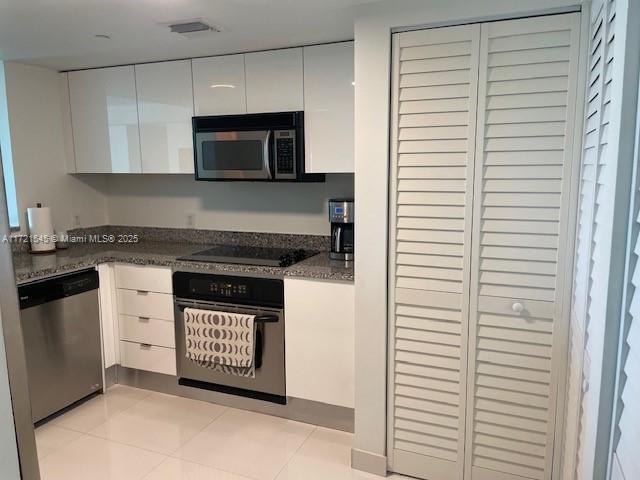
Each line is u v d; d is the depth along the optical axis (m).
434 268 2.04
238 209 3.33
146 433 2.61
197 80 2.89
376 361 2.18
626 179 0.88
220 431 2.62
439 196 1.99
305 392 2.62
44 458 2.38
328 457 2.39
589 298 1.32
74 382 2.85
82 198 3.52
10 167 3.03
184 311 2.80
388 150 2.03
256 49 2.69
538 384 1.95
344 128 2.59
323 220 3.09
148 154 3.12
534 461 2.00
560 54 1.75
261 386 2.74
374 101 2.01
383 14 1.94
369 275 2.13
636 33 0.86
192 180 3.44
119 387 3.16
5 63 2.94
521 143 1.84
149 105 3.05
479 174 1.91
